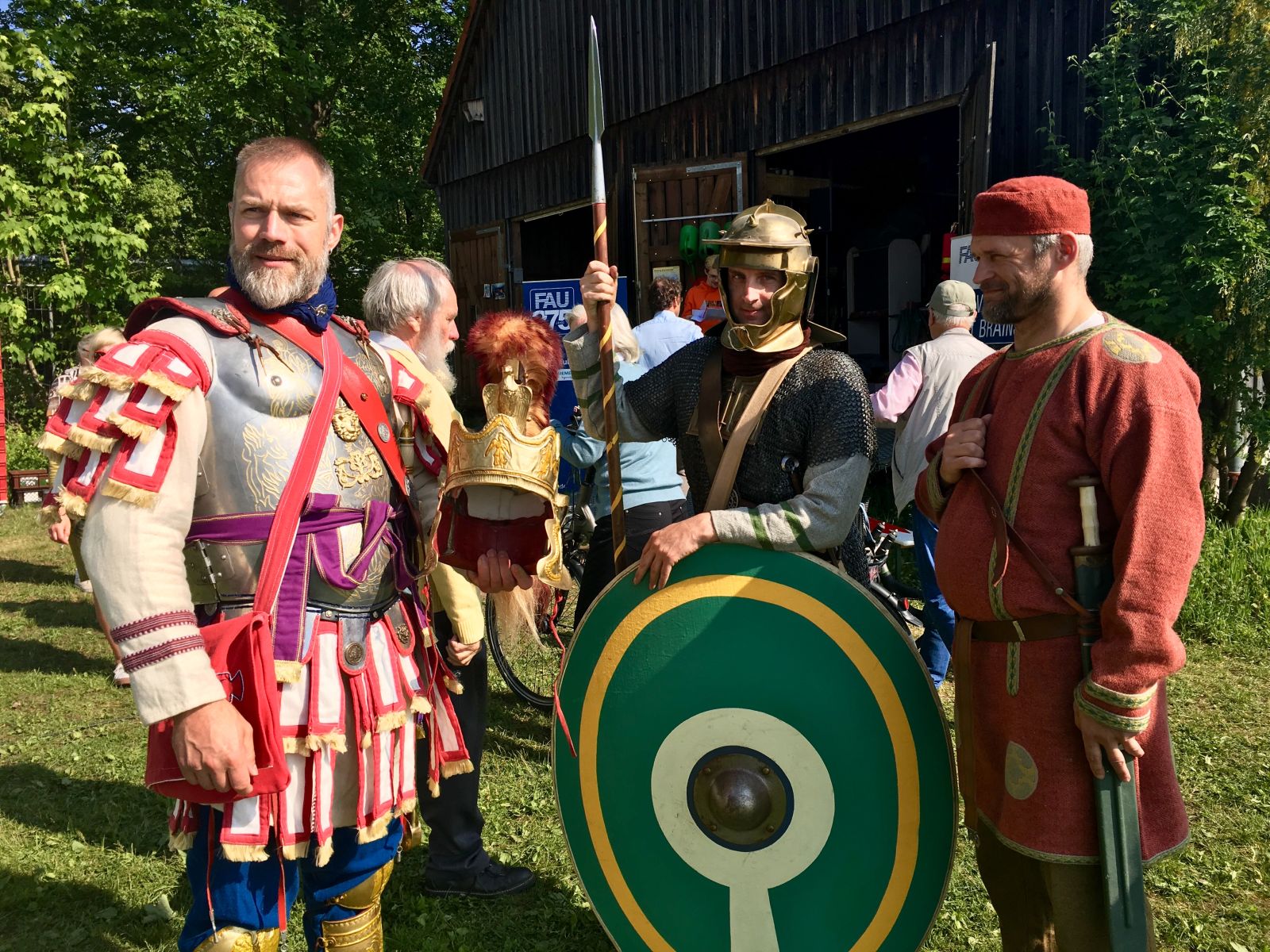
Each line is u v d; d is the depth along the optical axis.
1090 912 1.71
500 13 11.36
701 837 1.93
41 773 3.73
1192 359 5.29
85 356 3.95
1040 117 6.09
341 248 17.77
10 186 9.72
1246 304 4.98
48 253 10.82
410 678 1.85
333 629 1.71
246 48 15.57
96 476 1.52
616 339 3.16
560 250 13.78
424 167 13.06
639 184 8.75
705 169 8.47
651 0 9.18
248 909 1.69
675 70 8.96
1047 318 1.80
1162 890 2.72
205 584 1.66
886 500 7.43
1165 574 1.57
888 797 1.85
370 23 17.34
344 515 1.74
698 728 1.93
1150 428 1.60
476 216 12.47
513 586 1.95
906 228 10.86
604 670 2.01
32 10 13.05
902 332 10.27
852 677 1.87
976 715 1.84
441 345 2.77
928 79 6.80
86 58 15.18
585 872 2.01
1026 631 1.73
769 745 1.89
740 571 1.94
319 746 1.65
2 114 9.93
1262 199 5.13
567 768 2.02
